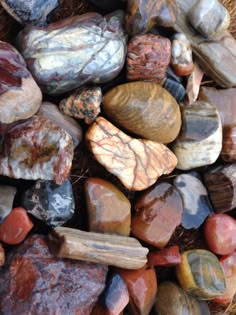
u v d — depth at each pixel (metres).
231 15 0.45
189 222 0.43
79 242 0.36
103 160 0.38
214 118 0.42
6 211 0.36
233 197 0.43
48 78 0.36
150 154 0.40
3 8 0.37
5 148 0.35
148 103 0.38
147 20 0.38
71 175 0.40
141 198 0.40
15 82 0.33
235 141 0.43
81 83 0.37
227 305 0.45
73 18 0.37
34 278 0.35
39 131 0.35
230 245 0.43
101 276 0.38
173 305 0.41
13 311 0.35
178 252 0.41
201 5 0.41
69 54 0.36
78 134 0.38
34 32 0.35
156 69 0.39
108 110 0.38
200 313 0.42
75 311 0.36
